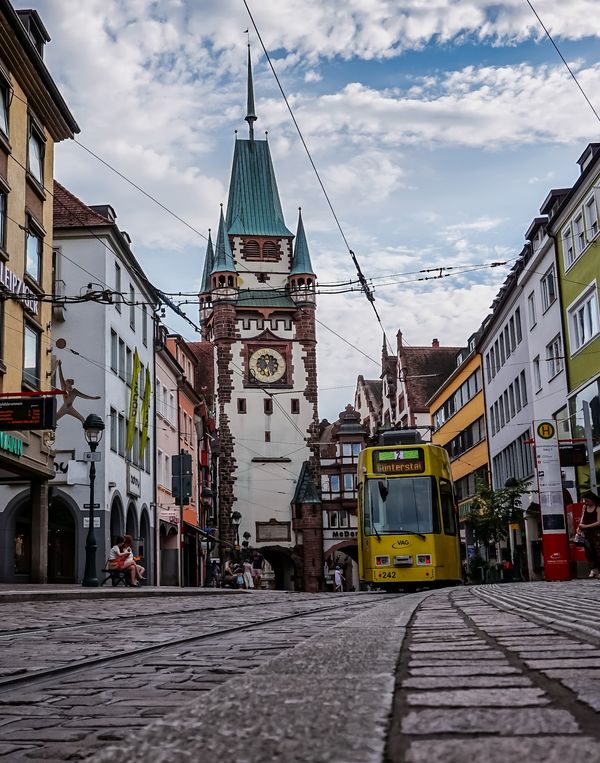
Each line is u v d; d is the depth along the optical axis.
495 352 54.03
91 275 38.12
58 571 36.75
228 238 85.12
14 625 10.16
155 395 47.97
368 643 4.59
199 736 1.92
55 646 7.41
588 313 34.75
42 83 28.19
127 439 40.84
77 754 3.02
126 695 4.48
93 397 37.31
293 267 85.06
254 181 87.81
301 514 80.50
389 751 1.72
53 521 36.97
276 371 82.88
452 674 3.08
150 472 47.03
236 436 81.19
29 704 4.27
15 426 22.56
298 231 86.06
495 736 1.85
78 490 36.50
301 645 4.50
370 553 26.64
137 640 7.87
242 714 2.20
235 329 83.00
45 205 29.83
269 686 2.75
